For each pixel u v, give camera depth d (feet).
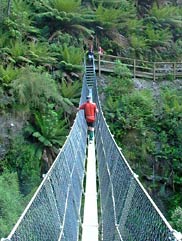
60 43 69.46
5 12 64.44
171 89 70.90
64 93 58.80
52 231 14.53
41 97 52.13
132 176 15.72
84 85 58.59
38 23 72.23
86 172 28.76
